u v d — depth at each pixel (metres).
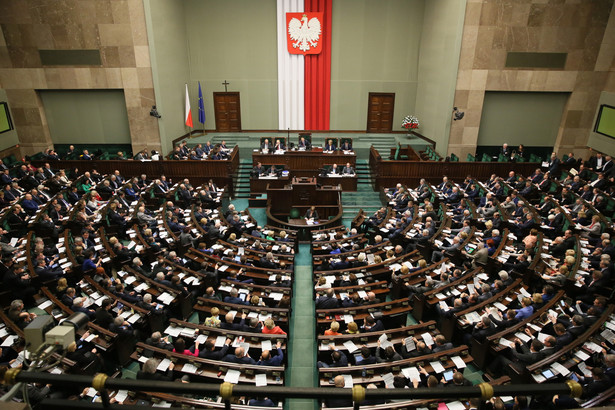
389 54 25.31
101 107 22.97
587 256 12.00
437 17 22.72
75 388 7.28
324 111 26.28
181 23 24.11
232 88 25.84
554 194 17.52
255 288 10.25
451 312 9.25
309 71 25.47
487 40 20.78
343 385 6.40
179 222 15.37
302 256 14.70
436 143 23.53
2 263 10.51
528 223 14.47
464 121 22.19
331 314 9.38
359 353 8.05
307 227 16.03
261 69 25.50
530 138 23.28
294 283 12.53
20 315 8.54
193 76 25.62
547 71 21.48
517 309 10.43
